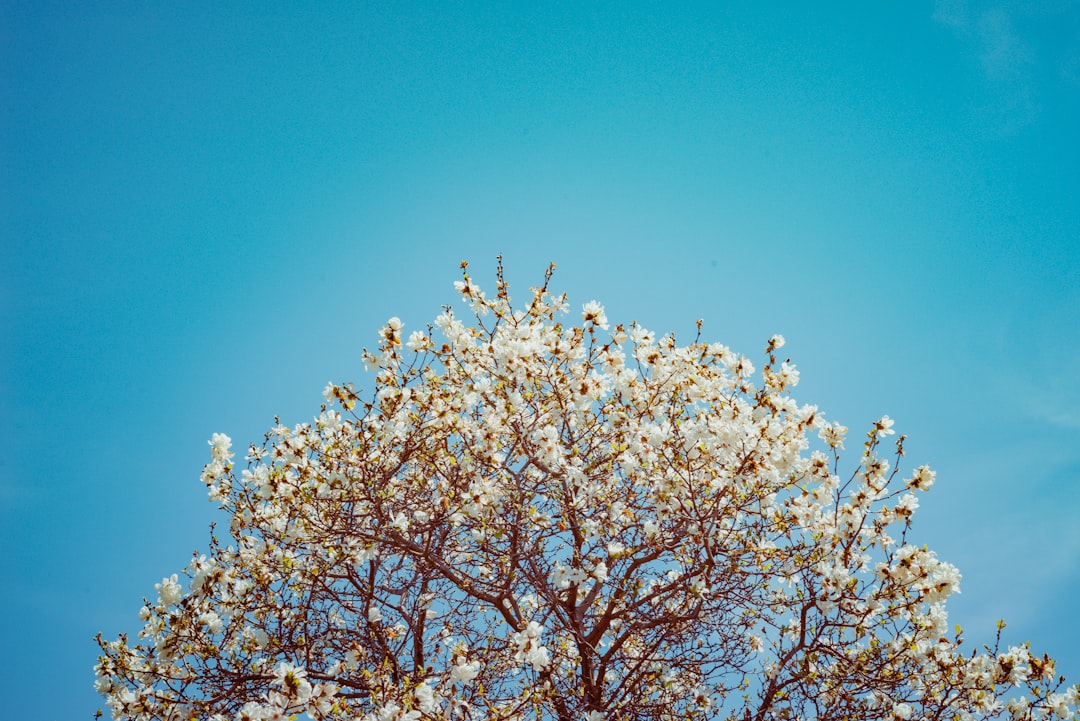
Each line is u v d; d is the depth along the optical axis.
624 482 8.80
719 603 8.38
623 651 9.59
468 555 9.05
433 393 8.31
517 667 8.30
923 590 7.32
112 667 7.68
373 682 7.11
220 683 7.80
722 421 7.84
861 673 7.79
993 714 7.67
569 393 8.52
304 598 8.30
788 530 7.97
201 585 7.88
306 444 7.97
